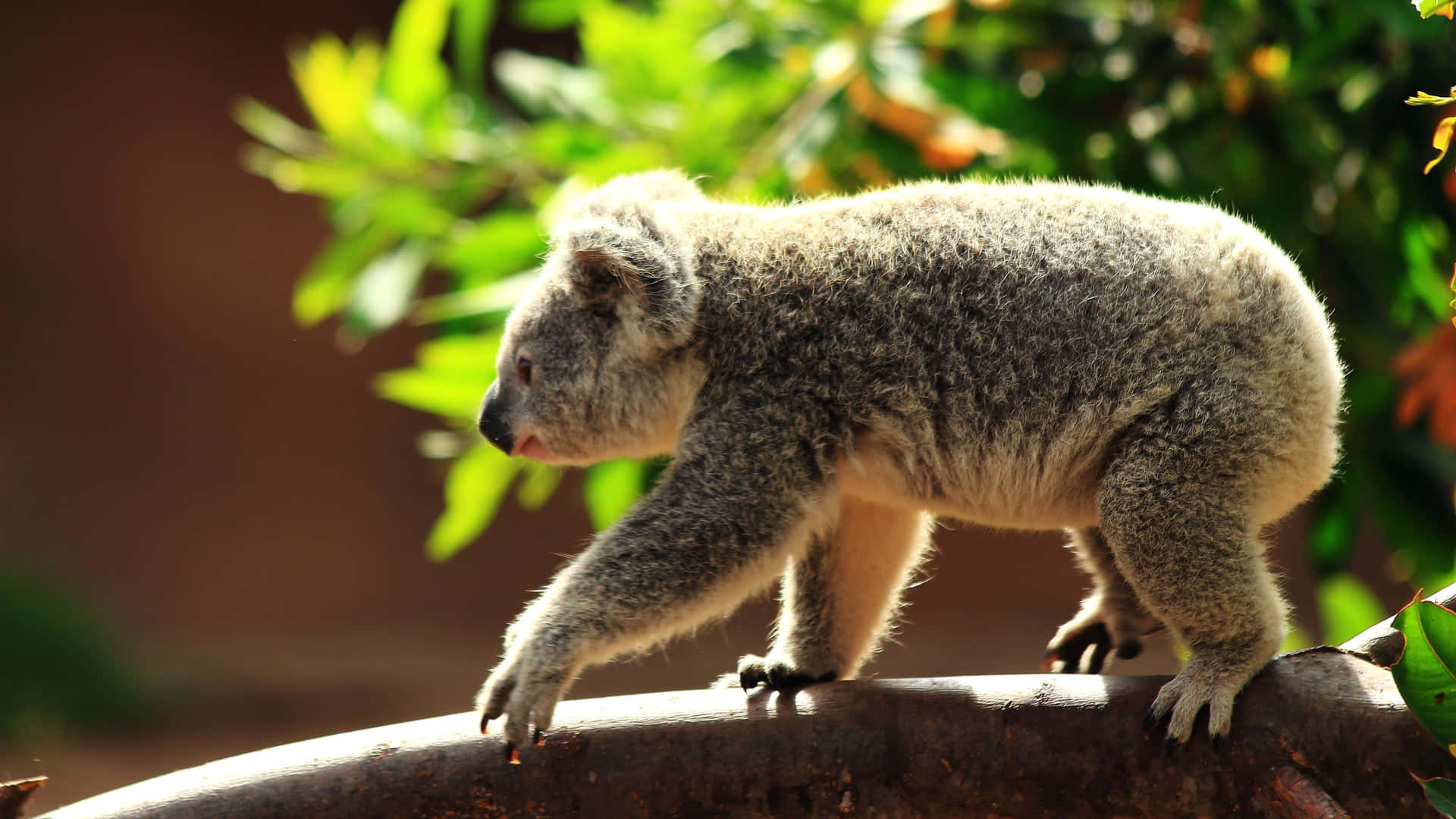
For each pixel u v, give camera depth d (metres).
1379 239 6.60
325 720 15.09
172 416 21.09
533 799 3.76
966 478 4.02
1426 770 3.32
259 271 22.06
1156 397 3.74
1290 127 6.28
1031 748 3.63
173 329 21.52
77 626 16.22
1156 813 3.54
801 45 6.92
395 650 17.67
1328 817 3.27
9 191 21.05
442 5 7.63
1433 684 2.91
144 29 21.92
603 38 7.40
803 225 4.32
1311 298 3.94
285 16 22.61
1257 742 3.47
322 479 21.28
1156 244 3.88
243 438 21.23
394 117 7.51
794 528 4.04
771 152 6.61
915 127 6.47
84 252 21.31
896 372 4.02
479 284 6.79
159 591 18.69
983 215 4.09
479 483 6.80
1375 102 6.39
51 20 21.45
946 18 6.75
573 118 7.69
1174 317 3.77
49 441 20.22
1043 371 3.88
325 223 22.50
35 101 21.34
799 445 4.07
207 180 22.05
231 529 20.14
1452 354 5.57
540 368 4.54
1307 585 17.34
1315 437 3.85
